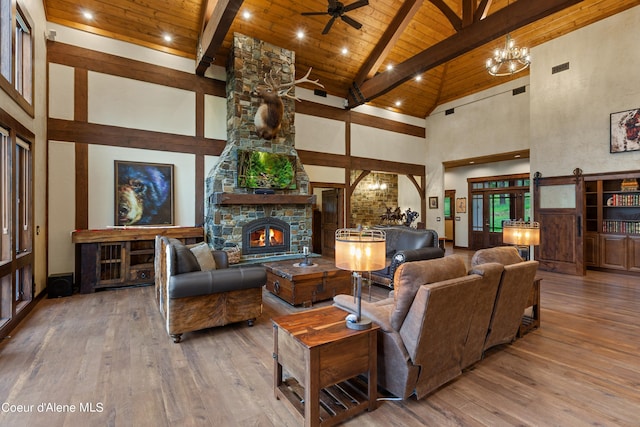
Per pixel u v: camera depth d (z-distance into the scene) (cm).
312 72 751
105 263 486
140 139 563
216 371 247
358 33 679
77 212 509
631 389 223
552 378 238
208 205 610
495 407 203
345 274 443
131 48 558
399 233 565
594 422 188
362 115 869
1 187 330
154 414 194
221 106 648
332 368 184
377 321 214
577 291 489
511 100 791
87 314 378
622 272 601
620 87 561
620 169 560
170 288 290
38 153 446
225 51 636
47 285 463
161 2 526
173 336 298
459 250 1012
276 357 214
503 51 517
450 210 1112
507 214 943
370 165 883
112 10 516
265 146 640
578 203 610
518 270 260
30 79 414
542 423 187
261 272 337
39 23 452
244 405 205
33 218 414
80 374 240
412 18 675
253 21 604
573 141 618
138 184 557
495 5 644
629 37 552
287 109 673
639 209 594
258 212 630
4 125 321
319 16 620
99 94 530
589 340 306
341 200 841
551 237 649
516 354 277
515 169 918
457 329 219
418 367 204
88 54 522
